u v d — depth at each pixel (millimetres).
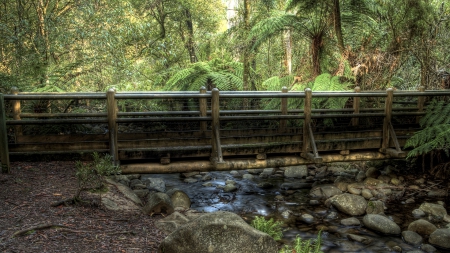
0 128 4418
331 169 7785
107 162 4133
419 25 7512
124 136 5504
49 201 3727
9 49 8102
